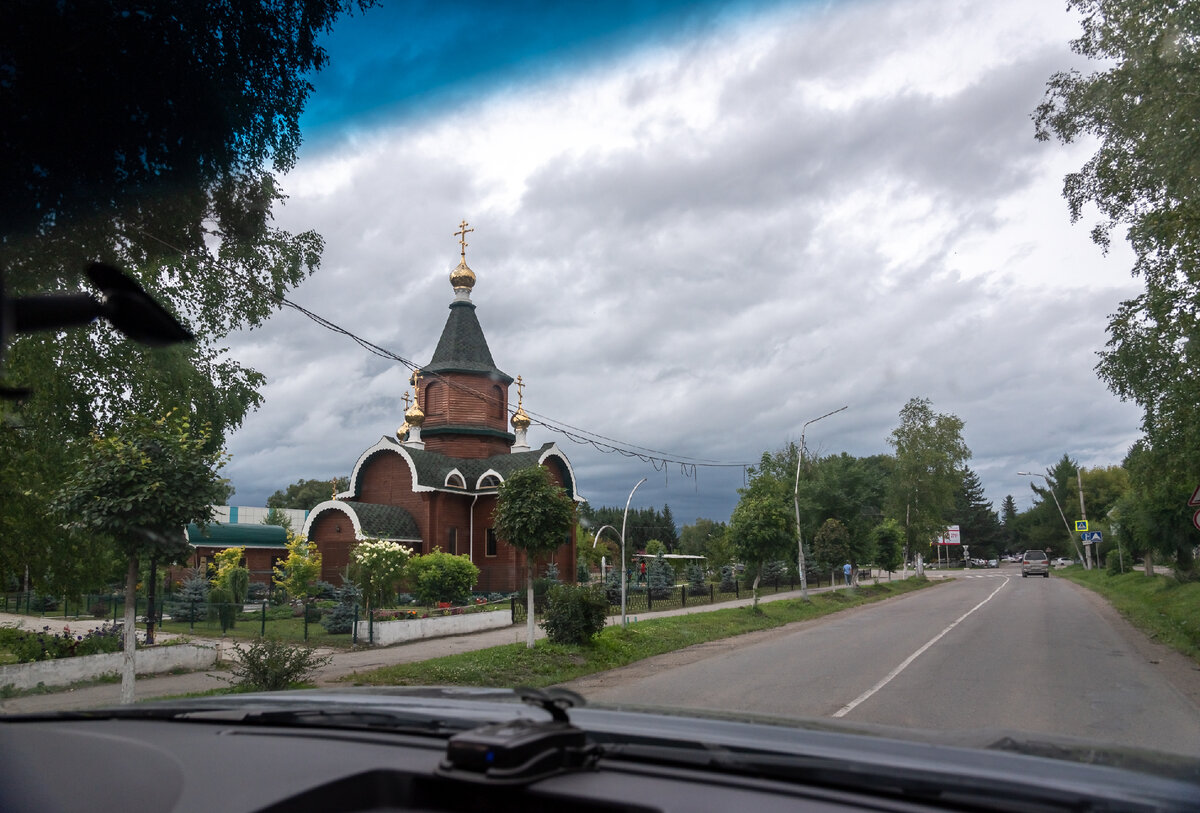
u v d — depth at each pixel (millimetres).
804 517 46406
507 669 13805
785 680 12438
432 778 1396
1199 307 12633
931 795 1324
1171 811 1198
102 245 7418
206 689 12281
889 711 9672
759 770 1446
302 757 1631
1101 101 13531
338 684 12219
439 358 39812
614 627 19016
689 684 12484
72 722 2232
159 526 9648
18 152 6395
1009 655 14688
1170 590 27234
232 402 15516
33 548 13516
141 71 6801
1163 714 9250
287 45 8531
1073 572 62656
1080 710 9516
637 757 1538
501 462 37594
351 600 25203
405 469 35562
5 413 11453
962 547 111500
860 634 19703
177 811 1372
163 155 7566
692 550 86250
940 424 51656
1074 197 14734
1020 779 1336
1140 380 13758
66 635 14383
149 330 1376
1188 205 11945
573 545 39281
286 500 74312
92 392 13336
